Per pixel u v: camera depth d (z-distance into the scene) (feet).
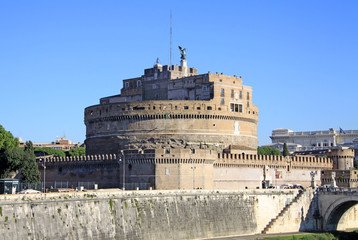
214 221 618.44
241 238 613.52
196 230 597.11
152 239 555.28
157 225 563.07
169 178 637.30
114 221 526.57
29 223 457.27
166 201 580.30
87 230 500.33
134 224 543.39
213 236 613.52
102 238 510.99
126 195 544.62
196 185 651.25
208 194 620.90
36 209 465.88
